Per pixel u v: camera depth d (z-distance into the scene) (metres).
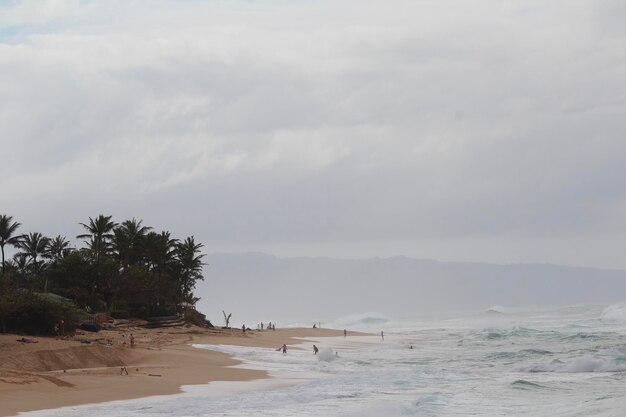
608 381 46.69
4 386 39.25
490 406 37.38
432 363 62.97
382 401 38.53
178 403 37.72
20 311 65.25
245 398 39.69
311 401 38.97
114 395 39.81
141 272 103.88
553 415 34.41
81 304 95.62
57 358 50.22
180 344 76.62
